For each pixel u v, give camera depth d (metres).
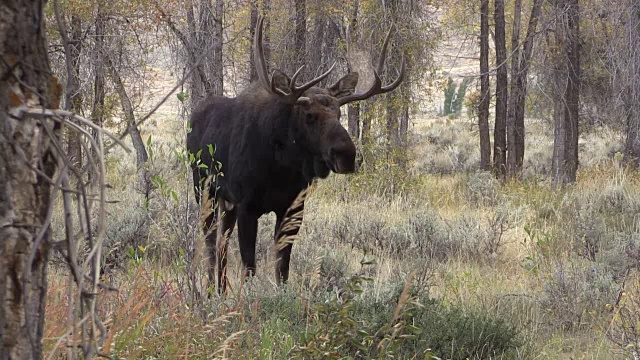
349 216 16.61
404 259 13.30
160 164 13.80
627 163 28.34
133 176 23.91
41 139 3.10
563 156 28.89
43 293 3.14
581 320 9.48
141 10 20.64
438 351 7.63
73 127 3.12
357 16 24.39
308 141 10.32
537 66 30.22
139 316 5.96
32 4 3.10
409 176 23.36
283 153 10.53
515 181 27.42
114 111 21.05
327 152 10.08
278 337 6.92
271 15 25.20
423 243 14.18
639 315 8.71
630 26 25.19
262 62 10.37
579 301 9.95
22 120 3.05
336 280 10.59
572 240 14.41
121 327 5.24
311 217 16.89
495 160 31.80
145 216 12.24
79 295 3.09
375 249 14.12
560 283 10.29
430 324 7.94
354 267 12.08
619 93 26.59
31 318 3.10
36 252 3.10
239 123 11.06
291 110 10.38
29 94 3.08
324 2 24.27
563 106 29.23
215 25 22.78
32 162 3.08
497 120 31.61
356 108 25.38
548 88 30.95
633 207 19.06
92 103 20.12
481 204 21.03
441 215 18.86
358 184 21.64
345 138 10.00
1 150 3.03
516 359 7.98
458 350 7.70
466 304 9.65
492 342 8.01
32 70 3.10
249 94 11.36
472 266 13.02
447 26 31.75
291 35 26.12
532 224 16.69
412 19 23.84
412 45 23.61
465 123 66.50
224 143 11.37
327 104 10.38
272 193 10.84
